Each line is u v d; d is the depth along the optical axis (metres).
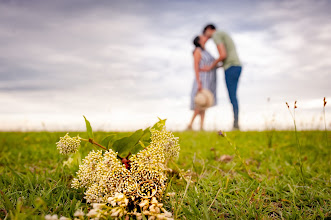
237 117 7.44
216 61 7.69
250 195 1.79
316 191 1.83
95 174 1.42
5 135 5.96
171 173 1.96
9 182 1.96
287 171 2.50
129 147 1.54
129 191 1.31
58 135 5.00
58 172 2.24
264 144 4.28
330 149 3.64
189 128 8.24
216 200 1.68
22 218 1.16
